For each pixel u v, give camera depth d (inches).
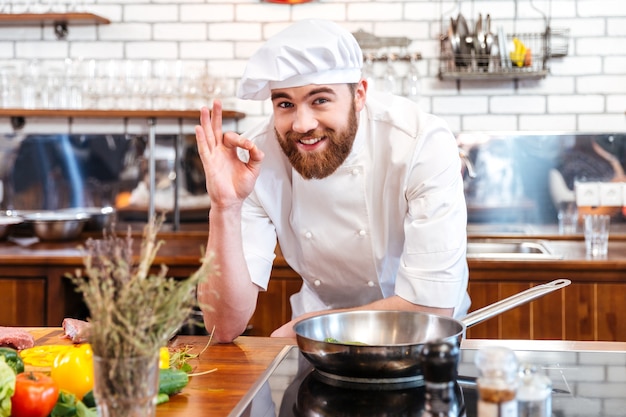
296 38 81.0
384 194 94.6
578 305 140.6
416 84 168.1
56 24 178.2
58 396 57.9
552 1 171.8
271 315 146.9
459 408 57.5
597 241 149.4
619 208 170.1
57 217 172.4
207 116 81.7
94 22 175.0
